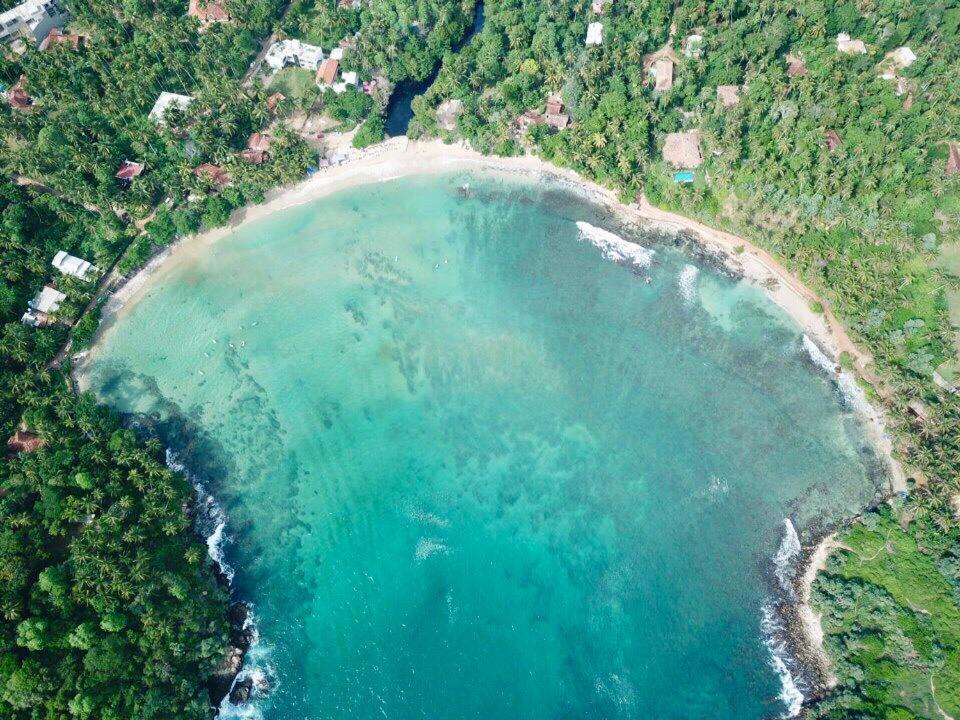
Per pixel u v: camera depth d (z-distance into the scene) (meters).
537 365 122.94
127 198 134.25
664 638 101.62
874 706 90.31
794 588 102.31
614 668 100.12
